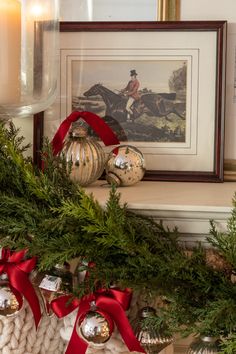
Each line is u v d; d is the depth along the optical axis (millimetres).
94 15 963
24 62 816
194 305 716
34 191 738
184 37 937
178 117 948
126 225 729
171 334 759
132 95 953
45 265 717
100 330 731
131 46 945
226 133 960
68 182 776
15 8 791
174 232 751
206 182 943
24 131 967
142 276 711
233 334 693
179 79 944
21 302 769
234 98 955
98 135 953
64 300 769
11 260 777
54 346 830
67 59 956
